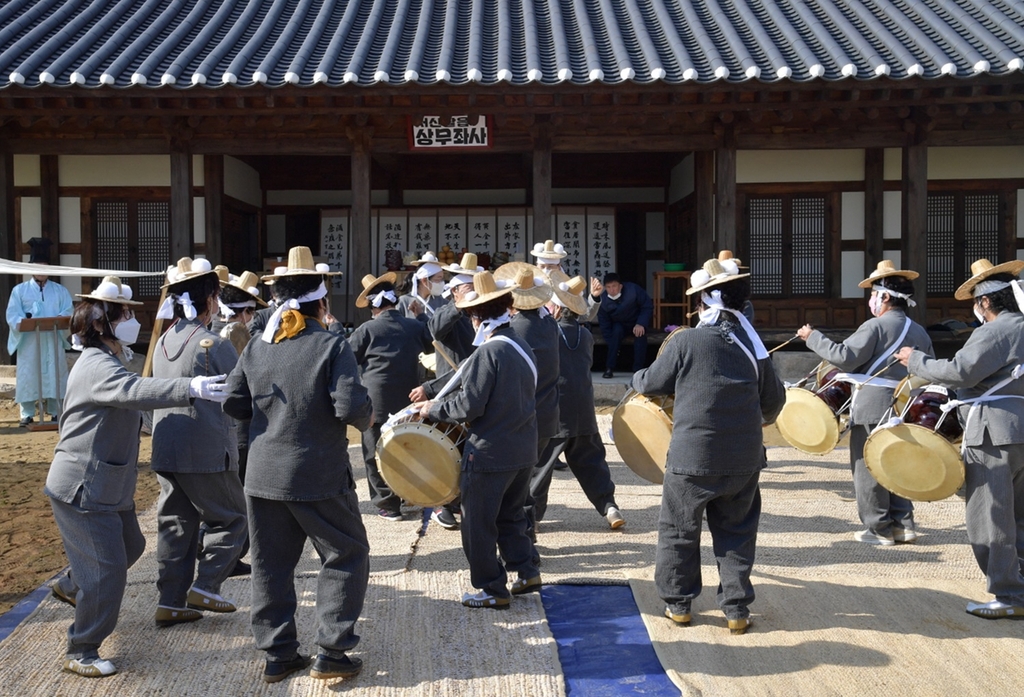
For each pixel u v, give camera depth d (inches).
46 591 197.8
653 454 219.6
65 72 421.7
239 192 578.6
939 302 509.4
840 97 421.7
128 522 167.6
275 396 153.5
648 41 454.0
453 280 246.4
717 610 190.7
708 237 526.0
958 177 506.0
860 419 231.6
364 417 150.2
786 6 512.7
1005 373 183.9
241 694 151.4
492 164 636.1
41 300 418.0
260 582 155.4
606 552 230.5
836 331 496.1
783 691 152.6
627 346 557.9
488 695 150.6
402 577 209.9
